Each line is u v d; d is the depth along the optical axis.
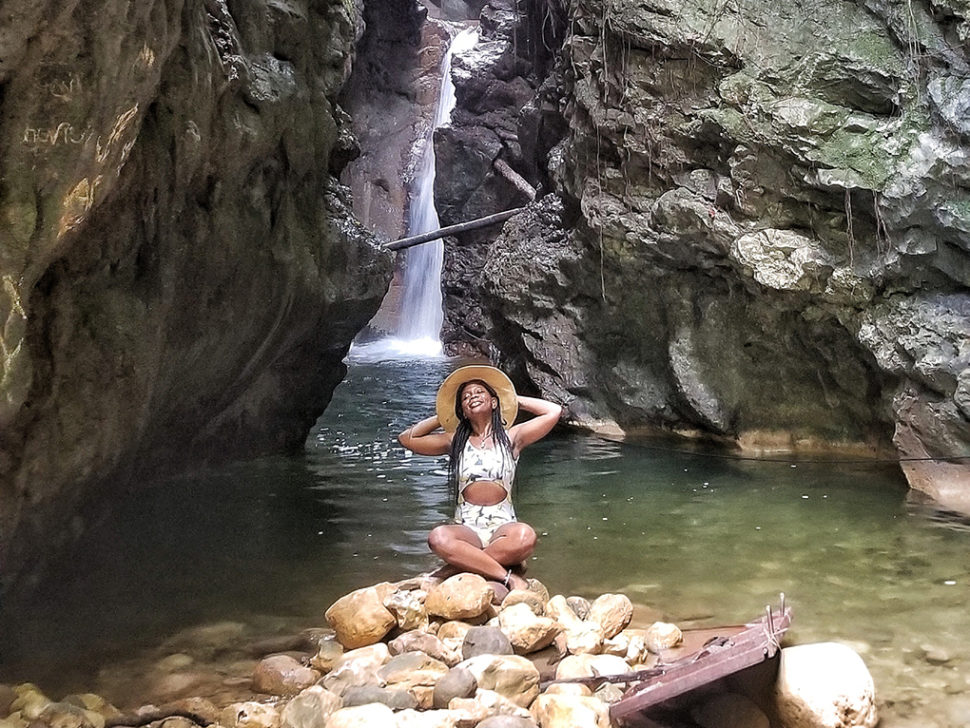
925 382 6.52
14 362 3.33
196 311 5.72
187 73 4.74
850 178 6.77
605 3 8.52
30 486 3.90
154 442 5.98
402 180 20.78
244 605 4.36
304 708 3.02
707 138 7.93
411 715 2.84
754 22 7.56
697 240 8.13
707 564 4.88
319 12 7.40
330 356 8.33
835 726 2.85
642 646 3.65
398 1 20.50
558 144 11.00
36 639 3.89
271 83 6.17
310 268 7.19
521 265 10.50
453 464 4.63
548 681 3.36
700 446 8.75
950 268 6.49
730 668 2.88
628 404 9.43
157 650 3.79
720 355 8.52
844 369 7.70
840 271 7.06
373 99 21.05
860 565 4.79
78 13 3.09
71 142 3.31
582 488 6.92
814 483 6.93
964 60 6.38
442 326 18.73
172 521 5.91
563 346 10.03
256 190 6.29
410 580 4.27
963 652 3.58
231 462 7.62
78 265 4.24
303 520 5.95
